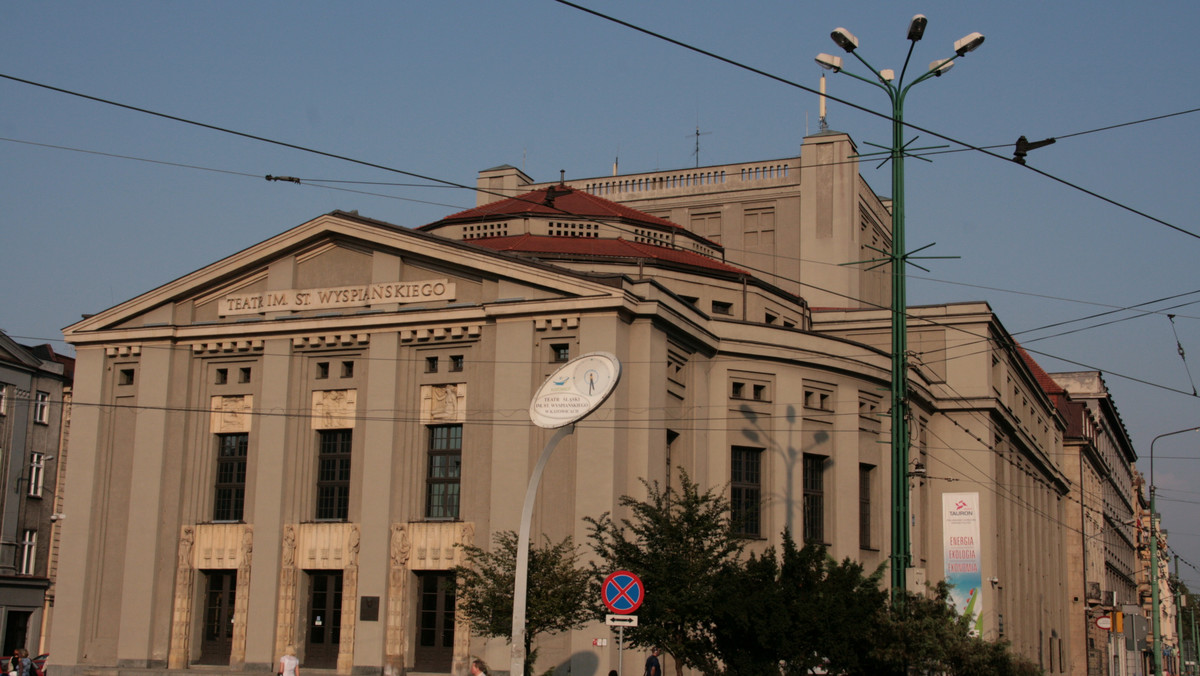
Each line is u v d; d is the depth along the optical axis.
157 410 42.66
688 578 28.03
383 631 38.03
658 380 37.59
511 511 36.78
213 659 40.91
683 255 46.75
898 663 26.41
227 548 41.00
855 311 53.75
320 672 38.72
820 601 26.95
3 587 55.06
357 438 39.97
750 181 58.03
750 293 46.53
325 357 41.16
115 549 42.56
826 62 30.08
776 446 42.19
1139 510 138.50
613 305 36.44
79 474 43.47
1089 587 84.94
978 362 52.72
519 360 37.59
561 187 51.72
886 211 65.31
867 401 45.84
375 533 38.78
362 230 40.81
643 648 30.02
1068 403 85.38
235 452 42.19
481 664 24.39
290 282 42.06
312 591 40.06
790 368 42.91
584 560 35.34
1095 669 83.75
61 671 41.81
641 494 36.31
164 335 43.00
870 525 45.62
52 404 59.44
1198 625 155.75
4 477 55.50
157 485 42.00
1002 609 55.31
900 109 29.70
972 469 52.44
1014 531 59.44
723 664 28.98
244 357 42.34
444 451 39.19
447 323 39.16
